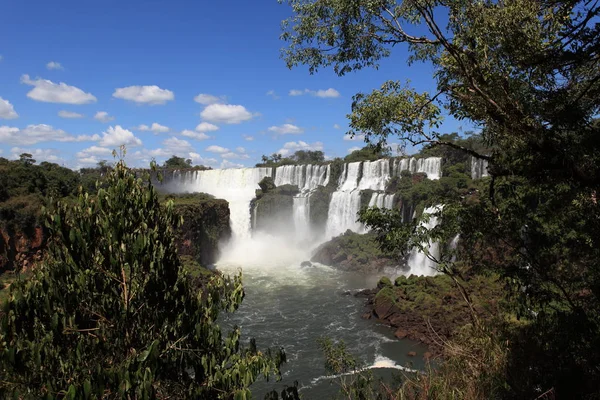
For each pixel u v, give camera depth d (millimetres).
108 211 6555
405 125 9859
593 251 9375
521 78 8227
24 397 5246
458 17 9086
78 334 5977
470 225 9883
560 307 10766
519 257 10570
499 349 9531
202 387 6383
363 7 10109
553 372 8797
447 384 8500
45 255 6375
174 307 6855
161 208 7359
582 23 7598
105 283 6301
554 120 7863
